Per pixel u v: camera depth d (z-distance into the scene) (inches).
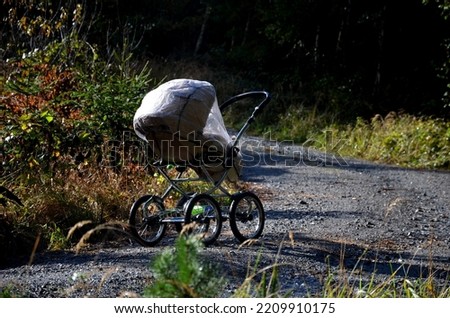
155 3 1517.0
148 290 187.6
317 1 1504.7
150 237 417.4
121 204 479.2
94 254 384.8
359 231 481.7
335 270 360.5
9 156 484.4
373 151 1064.8
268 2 1620.3
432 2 1385.3
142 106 387.2
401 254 419.5
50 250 410.3
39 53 583.8
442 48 1413.6
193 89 381.7
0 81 539.5
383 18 1444.4
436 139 1067.3
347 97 1413.6
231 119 1321.4
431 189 744.3
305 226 486.6
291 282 328.8
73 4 853.8
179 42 1667.1
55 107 541.6
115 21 1320.1
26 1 719.1
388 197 658.8
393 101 1430.9
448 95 1210.0
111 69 660.1
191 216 390.9
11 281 318.3
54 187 476.4
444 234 494.3
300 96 1450.5
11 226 426.6
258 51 1608.0
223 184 607.8
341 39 1514.5
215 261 348.8
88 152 531.2
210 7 1641.2
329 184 722.2
